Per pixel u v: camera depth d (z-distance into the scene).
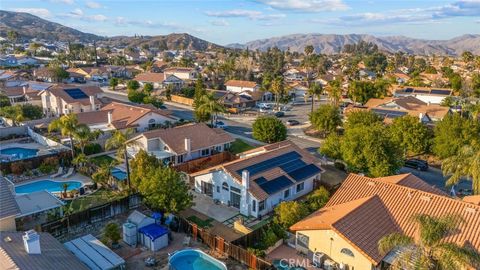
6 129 74.25
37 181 53.28
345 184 40.91
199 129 68.38
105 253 32.38
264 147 57.47
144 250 35.69
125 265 33.12
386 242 26.11
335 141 59.41
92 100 91.19
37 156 58.16
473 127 60.47
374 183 39.59
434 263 24.58
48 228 37.19
